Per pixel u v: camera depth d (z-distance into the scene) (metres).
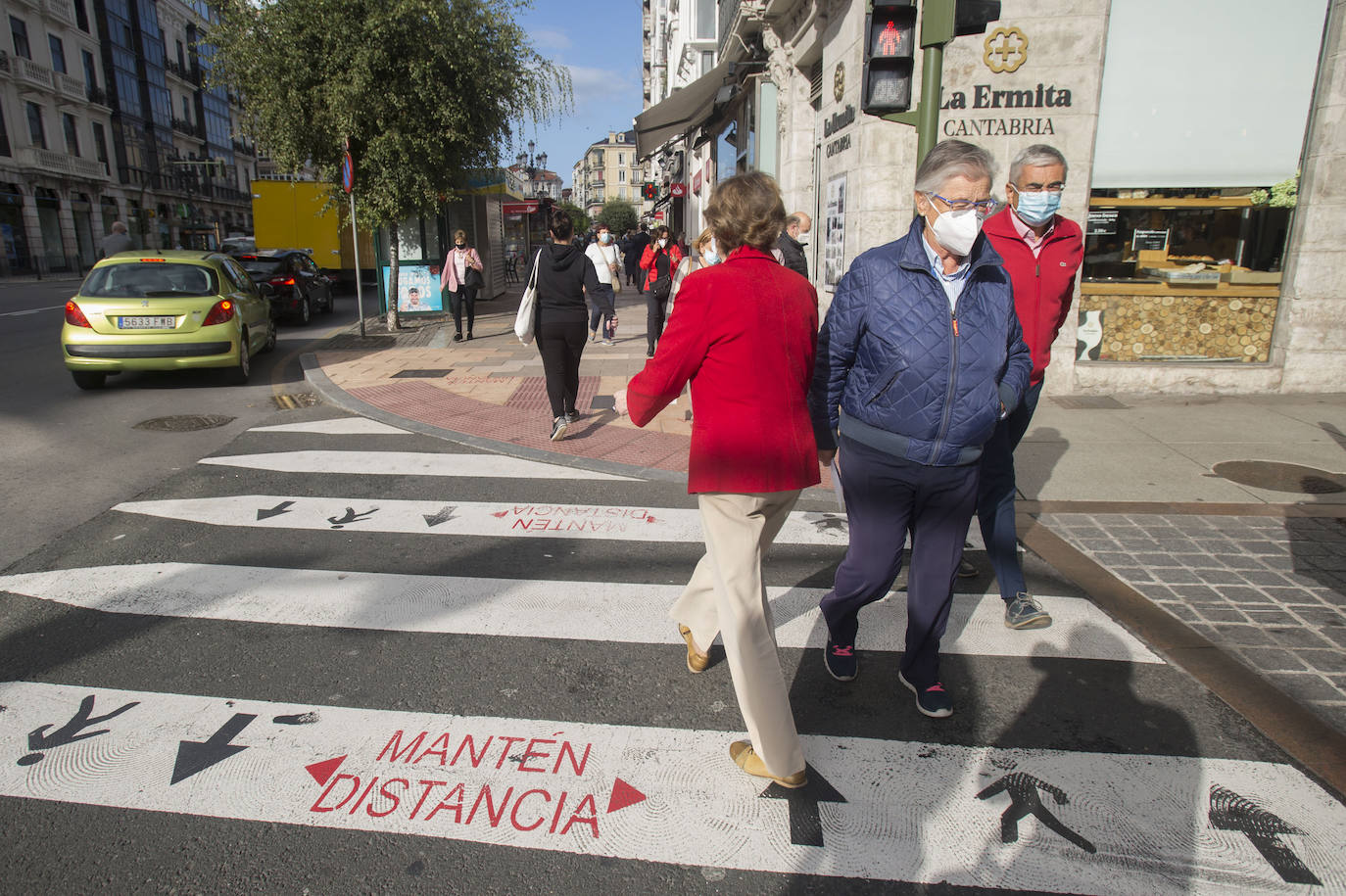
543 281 6.72
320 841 2.36
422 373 10.23
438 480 5.93
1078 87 8.02
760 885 2.20
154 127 50.75
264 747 2.79
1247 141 8.05
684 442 6.99
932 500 2.76
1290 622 3.67
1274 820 2.44
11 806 2.50
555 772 2.66
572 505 5.37
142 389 9.48
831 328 2.74
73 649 3.45
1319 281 8.00
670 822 2.44
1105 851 2.32
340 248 24.62
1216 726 2.91
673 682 3.21
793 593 4.02
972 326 2.62
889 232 8.88
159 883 2.20
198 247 56.59
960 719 2.96
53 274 40.84
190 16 56.19
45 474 6.01
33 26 39.22
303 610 3.83
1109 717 2.97
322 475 6.04
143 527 4.94
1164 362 8.48
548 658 3.39
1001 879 2.22
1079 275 8.39
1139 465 6.03
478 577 4.21
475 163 15.41
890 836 2.38
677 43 30.45
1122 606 3.83
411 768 2.68
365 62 12.77
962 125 8.13
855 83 9.30
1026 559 4.42
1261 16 7.80
